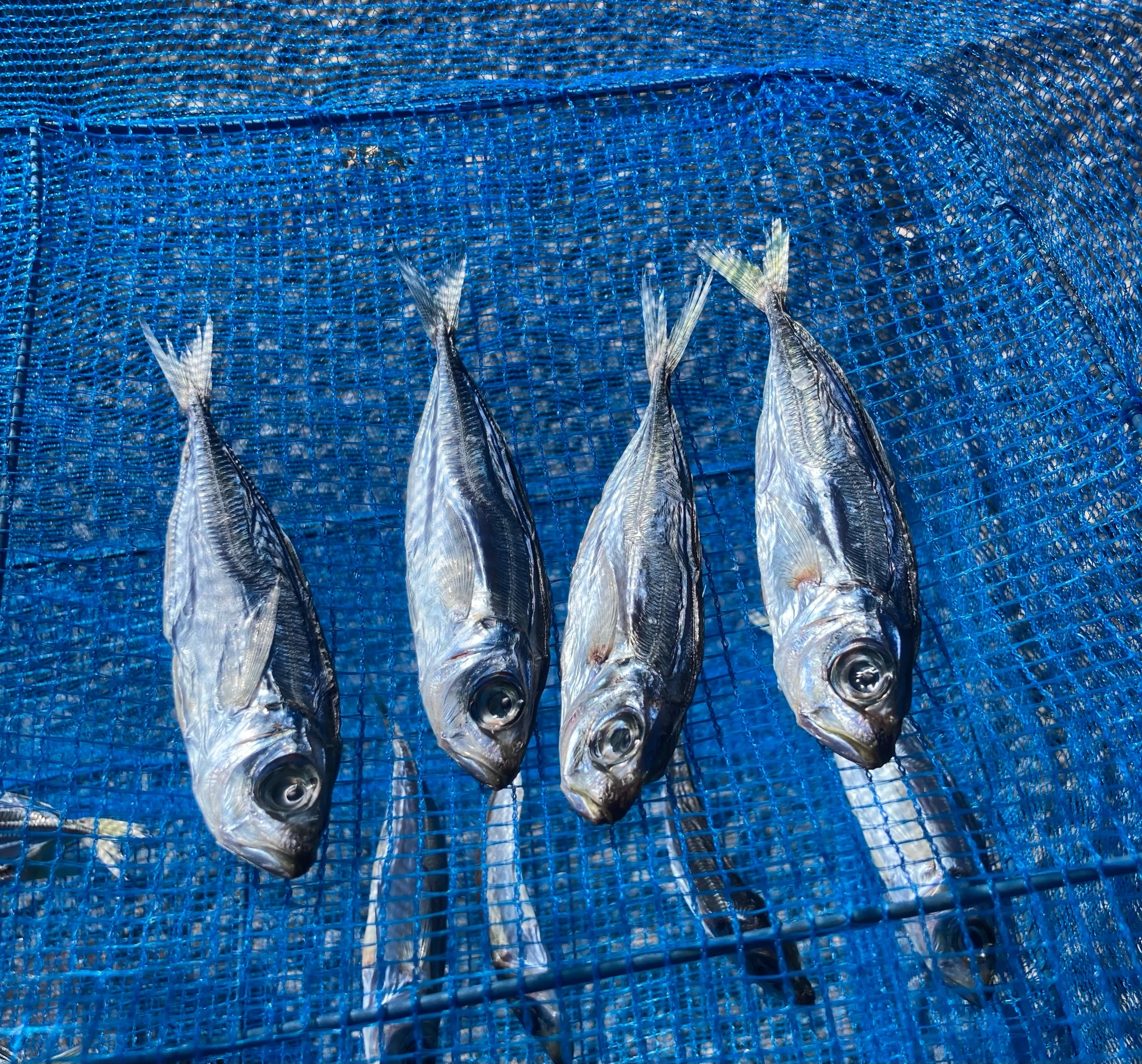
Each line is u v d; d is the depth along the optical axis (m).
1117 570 0.35
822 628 0.30
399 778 0.34
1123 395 0.35
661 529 0.30
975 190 0.38
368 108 0.40
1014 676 0.36
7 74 0.43
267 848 0.28
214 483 0.30
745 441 0.40
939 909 0.30
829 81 0.40
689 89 0.40
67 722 0.36
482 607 0.29
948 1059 0.32
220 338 0.38
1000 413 0.37
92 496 0.37
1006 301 0.37
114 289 0.38
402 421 0.38
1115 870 0.30
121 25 0.44
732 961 0.36
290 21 0.44
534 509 0.39
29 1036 0.32
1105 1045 0.32
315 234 0.39
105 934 0.35
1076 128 0.39
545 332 0.39
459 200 0.39
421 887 0.33
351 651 0.37
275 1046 0.32
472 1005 0.29
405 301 0.39
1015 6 0.40
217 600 0.29
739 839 0.38
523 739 0.29
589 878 0.34
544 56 0.44
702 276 0.40
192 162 0.39
